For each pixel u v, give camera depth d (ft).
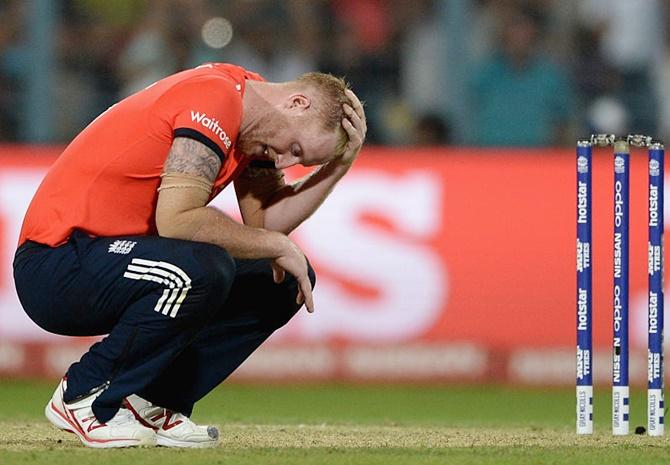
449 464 49.39
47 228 52.95
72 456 50.19
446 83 121.08
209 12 125.80
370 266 105.70
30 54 118.11
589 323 60.29
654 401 60.54
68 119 120.26
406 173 106.22
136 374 52.24
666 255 102.42
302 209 57.16
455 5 120.88
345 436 62.18
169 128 52.29
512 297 105.70
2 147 107.65
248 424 71.41
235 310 55.11
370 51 125.08
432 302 105.81
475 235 105.81
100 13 122.83
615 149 58.95
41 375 106.52
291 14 126.52
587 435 61.31
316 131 53.01
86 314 52.65
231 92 51.93
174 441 54.60
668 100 125.29
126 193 52.80
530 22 123.65
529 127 122.62
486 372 105.81
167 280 51.01
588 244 59.21
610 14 125.08
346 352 106.11
